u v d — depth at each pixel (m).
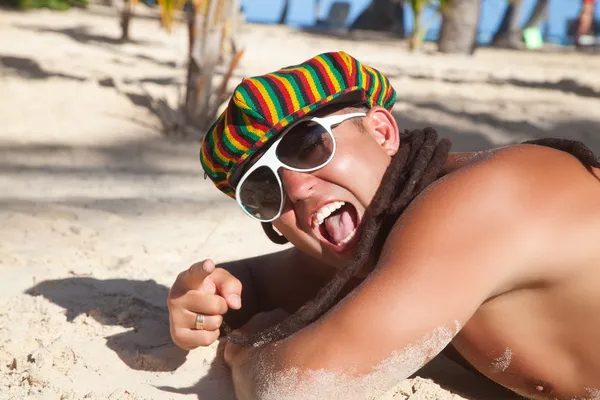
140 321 2.70
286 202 2.15
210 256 3.49
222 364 2.39
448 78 10.74
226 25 6.41
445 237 1.84
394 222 2.03
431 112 7.53
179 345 2.32
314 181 2.10
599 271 1.89
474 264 1.81
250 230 3.94
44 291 2.98
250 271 2.66
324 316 1.90
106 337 2.56
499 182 1.89
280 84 2.10
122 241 3.67
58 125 6.22
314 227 2.13
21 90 7.17
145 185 4.85
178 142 6.09
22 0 17.69
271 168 2.12
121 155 5.61
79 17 17.27
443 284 1.80
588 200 1.93
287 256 2.67
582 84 10.62
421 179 2.03
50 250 3.49
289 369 1.86
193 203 4.46
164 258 3.45
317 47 14.59
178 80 8.52
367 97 2.16
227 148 2.16
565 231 1.88
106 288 3.02
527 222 1.86
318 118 2.08
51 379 2.24
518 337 1.99
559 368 2.01
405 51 15.45
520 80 11.07
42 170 5.07
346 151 2.08
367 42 17.67
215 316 2.26
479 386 2.37
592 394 2.01
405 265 1.83
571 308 1.92
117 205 4.33
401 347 1.79
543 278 1.89
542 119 7.75
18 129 6.05
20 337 2.54
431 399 2.14
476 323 2.02
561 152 2.04
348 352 1.81
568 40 26.98
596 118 8.01
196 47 6.32
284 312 2.49
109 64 9.68
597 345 1.94
